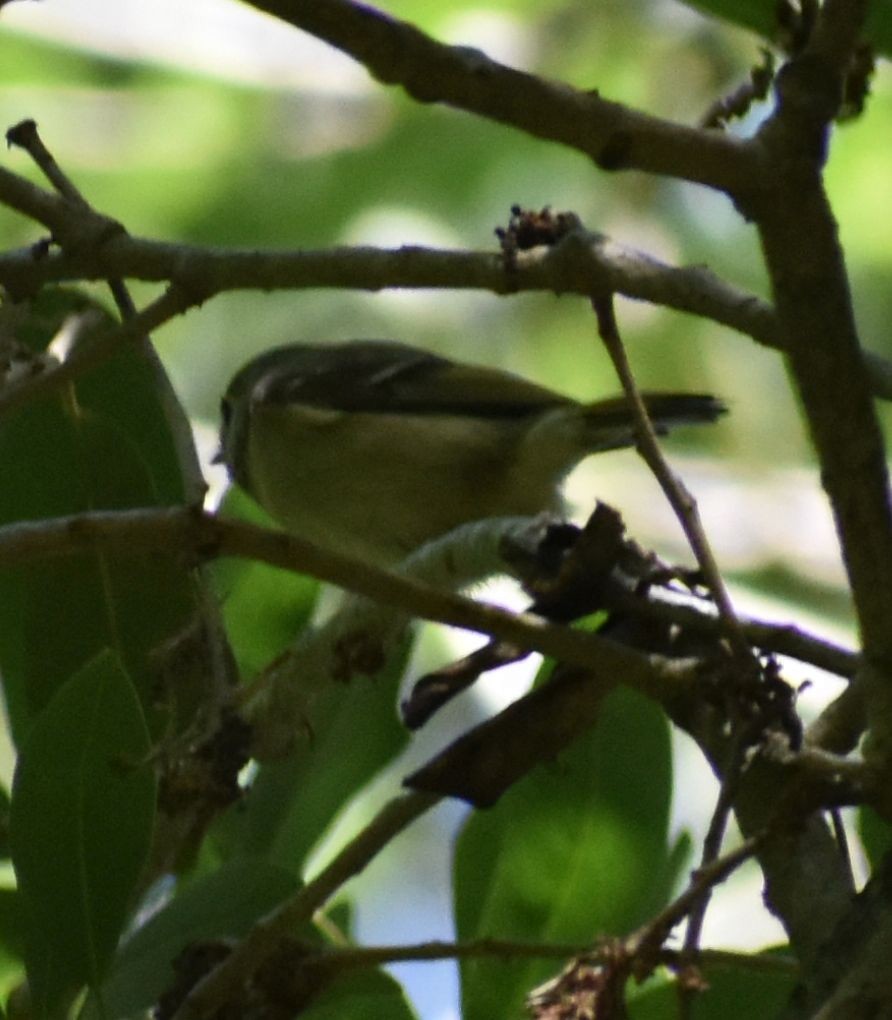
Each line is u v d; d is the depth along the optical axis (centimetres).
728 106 483
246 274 477
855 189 1171
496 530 447
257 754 492
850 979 351
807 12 423
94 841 457
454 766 399
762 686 379
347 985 502
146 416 621
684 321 1305
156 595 565
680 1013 353
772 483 1190
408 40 335
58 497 590
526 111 344
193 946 461
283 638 609
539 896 518
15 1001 493
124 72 1149
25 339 627
